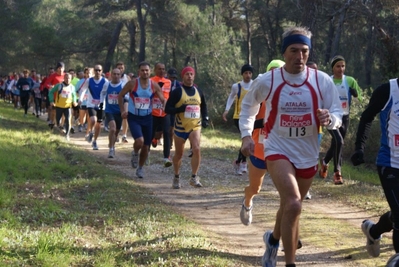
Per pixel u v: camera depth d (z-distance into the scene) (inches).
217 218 354.6
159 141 694.5
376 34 1030.4
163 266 234.1
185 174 509.7
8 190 355.3
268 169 218.5
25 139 633.6
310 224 343.9
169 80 591.8
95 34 1910.7
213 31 1326.3
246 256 265.9
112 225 295.9
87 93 763.4
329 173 542.3
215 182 478.3
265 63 1957.4
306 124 214.5
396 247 231.0
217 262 243.1
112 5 1807.3
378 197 433.7
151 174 502.9
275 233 229.1
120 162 560.7
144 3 1728.6
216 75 1174.3
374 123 737.6
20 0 1937.7
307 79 215.5
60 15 1942.7
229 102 532.4
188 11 1528.1
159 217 325.1
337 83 443.5
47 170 447.8
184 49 1346.0
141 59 1696.6
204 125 437.1
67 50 1950.1
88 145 700.0
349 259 271.9
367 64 1432.1
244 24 1817.2
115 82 585.0
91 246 255.6
